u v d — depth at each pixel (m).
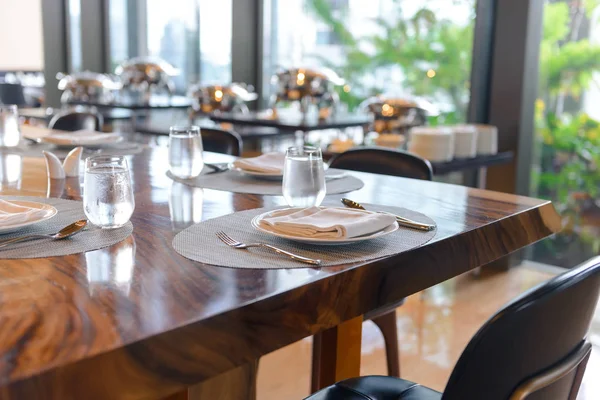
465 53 3.35
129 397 0.70
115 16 5.65
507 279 3.28
